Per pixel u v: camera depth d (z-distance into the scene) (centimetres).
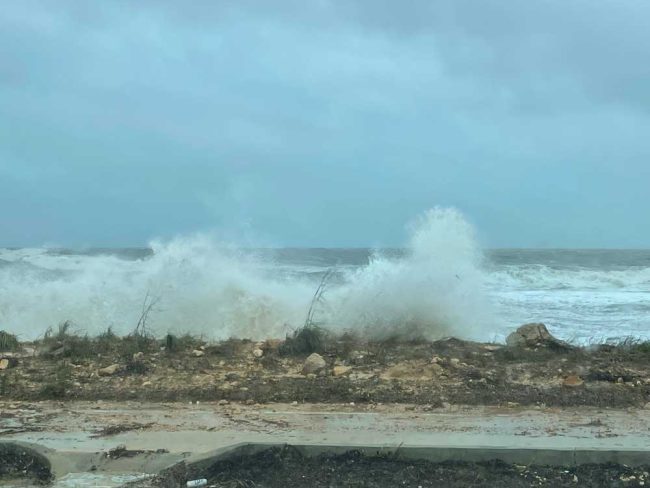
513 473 520
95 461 543
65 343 977
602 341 1159
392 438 583
